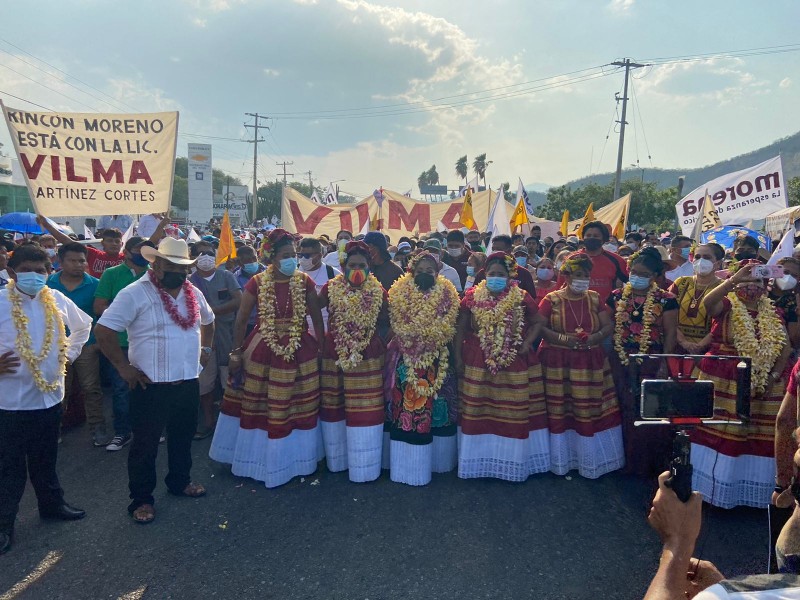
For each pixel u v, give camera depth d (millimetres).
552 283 7449
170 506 4551
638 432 4926
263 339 4898
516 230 15125
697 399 1829
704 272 4875
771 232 14656
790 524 2098
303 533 4129
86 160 6738
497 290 4965
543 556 3848
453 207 15203
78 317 4504
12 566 3727
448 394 5141
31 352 3996
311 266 6527
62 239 6816
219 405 7234
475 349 4980
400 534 4113
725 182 11875
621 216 14570
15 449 3955
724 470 4324
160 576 3613
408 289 5008
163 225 6238
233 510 4477
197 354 4586
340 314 4922
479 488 4863
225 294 6469
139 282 4352
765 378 4227
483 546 3961
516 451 4910
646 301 5004
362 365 4934
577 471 5172
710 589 1112
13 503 3959
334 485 4914
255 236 24672
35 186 6555
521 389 4895
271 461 4820
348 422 4938
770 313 4383
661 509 1713
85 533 4141
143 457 4301
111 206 6852
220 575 3623
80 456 5582
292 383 4895
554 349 5102
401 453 4914
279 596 3420
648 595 1565
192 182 43438
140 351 4328
